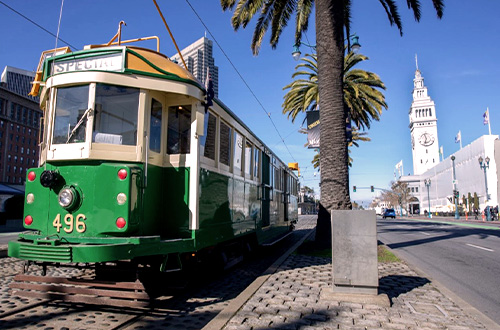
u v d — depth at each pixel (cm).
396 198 9588
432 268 987
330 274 762
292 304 538
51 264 571
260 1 1343
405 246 1509
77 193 504
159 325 474
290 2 1433
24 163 8138
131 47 604
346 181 1071
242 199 865
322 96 1100
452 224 3544
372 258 570
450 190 7350
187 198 584
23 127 8106
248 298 568
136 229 505
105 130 522
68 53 561
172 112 610
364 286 569
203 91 628
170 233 584
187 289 678
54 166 527
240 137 867
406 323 462
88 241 480
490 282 812
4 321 477
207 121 659
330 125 1078
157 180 579
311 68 2398
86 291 512
